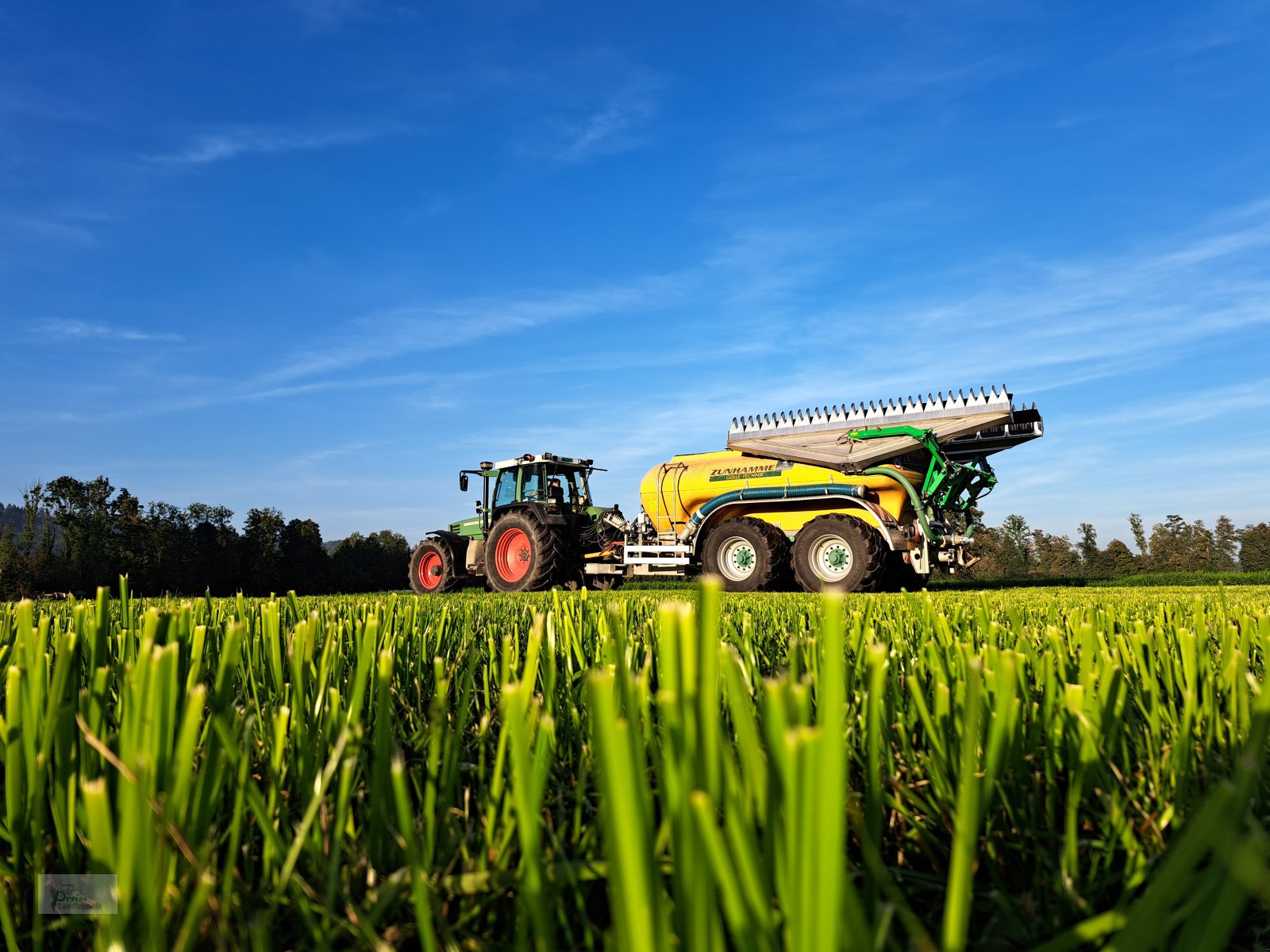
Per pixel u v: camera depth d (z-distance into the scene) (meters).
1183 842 0.32
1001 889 0.63
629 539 12.63
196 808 0.58
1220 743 0.93
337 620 1.91
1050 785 0.81
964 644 1.07
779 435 11.87
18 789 0.68
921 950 0.39
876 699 0.53
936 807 0.81
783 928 0.42
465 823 0.78
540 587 12.19
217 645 1.35
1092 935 0.39
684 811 0.36
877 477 10.27
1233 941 0.67
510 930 0.59
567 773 0.94
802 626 2.09
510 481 13.35
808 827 0.30
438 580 14.03
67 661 0.70
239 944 0.53
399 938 0.57
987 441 10.87
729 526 10.88
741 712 0.43
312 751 0.76
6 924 0.57
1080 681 1.03
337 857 0.58
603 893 0.66
